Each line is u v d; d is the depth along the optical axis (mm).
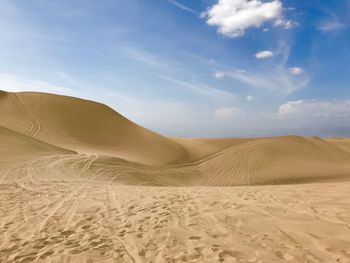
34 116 32562
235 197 7031
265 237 4344
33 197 7785
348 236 4188
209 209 5973
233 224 4980
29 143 19156
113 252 4105
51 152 18531
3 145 16969
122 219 5617
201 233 4660
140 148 30281
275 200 6430
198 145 36156
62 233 4918
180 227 4988
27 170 12633
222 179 22359
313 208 5574
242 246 4078
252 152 29062
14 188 9117
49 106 35094
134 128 36219
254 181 21969
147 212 6043
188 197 7359
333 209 5414
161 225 5137
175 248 4156
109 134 32969
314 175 23609
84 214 6027
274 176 22984
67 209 6461
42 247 4320
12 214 6078
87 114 35469
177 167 24812
